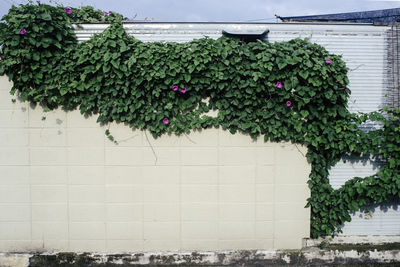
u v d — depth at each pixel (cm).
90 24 405
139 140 388
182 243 400
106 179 391
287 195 397
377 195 395
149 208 395
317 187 395
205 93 380
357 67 407
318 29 408
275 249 402
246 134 390
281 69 359
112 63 349
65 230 395
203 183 394
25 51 352
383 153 396
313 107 373
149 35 412
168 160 391
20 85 370
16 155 387
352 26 406
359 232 416
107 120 385
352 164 408
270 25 410
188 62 357
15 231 393
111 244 398
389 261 397
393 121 402
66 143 387
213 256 396
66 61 362
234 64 358
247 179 395
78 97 376
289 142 391
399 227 417
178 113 381
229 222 399
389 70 407
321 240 406
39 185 390
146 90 367
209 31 411
